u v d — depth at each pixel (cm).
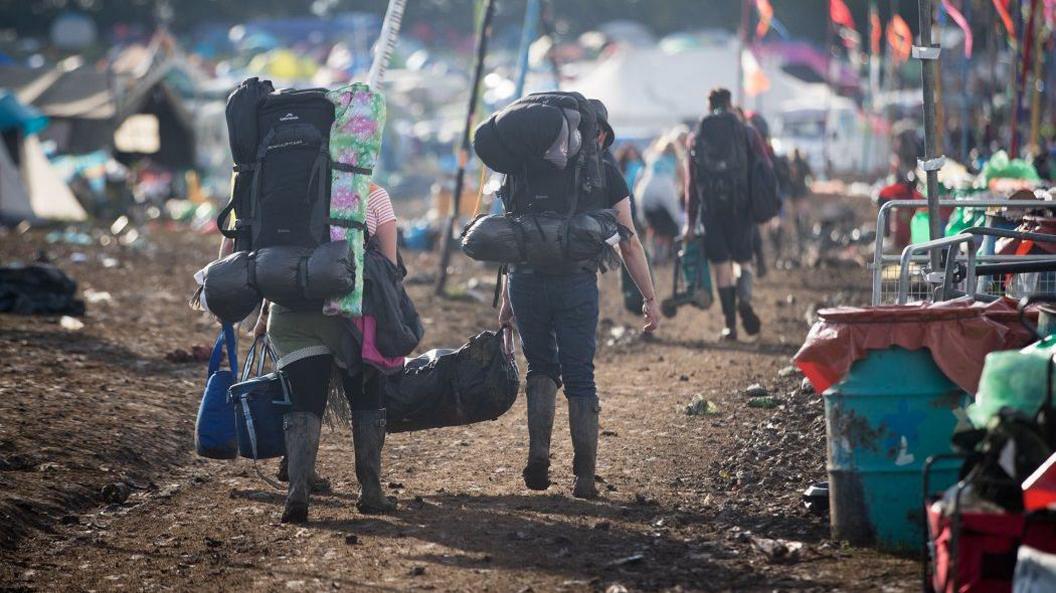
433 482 2731
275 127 2331
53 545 2288
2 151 11719
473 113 6144
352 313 2258
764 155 4622
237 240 2358
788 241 8938
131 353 4309
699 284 4716
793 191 8250
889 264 3158
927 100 2503
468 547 2206
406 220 12375
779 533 2211
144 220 12794
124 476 2730
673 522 2311
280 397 2445
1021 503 1603
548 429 2516
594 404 2512
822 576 1934
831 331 2027
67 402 3347
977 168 5850
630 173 7594
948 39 10144
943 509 1617
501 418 3428
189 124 16338
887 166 13675
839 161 16938
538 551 2170
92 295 6284
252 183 2330
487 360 2605
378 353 2336
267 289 2241
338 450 3084
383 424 2464
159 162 16512
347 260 2242
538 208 2473
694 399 3381
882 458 2011
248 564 2153
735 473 2661
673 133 7350
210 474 2866
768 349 4466
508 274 2538
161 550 2252
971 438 1684
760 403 3391
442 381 2597
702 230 4700
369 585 2020
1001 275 3033
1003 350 1955
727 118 4600
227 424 2473
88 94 15688
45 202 12581
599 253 2439
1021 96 6212
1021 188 3741
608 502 2489
